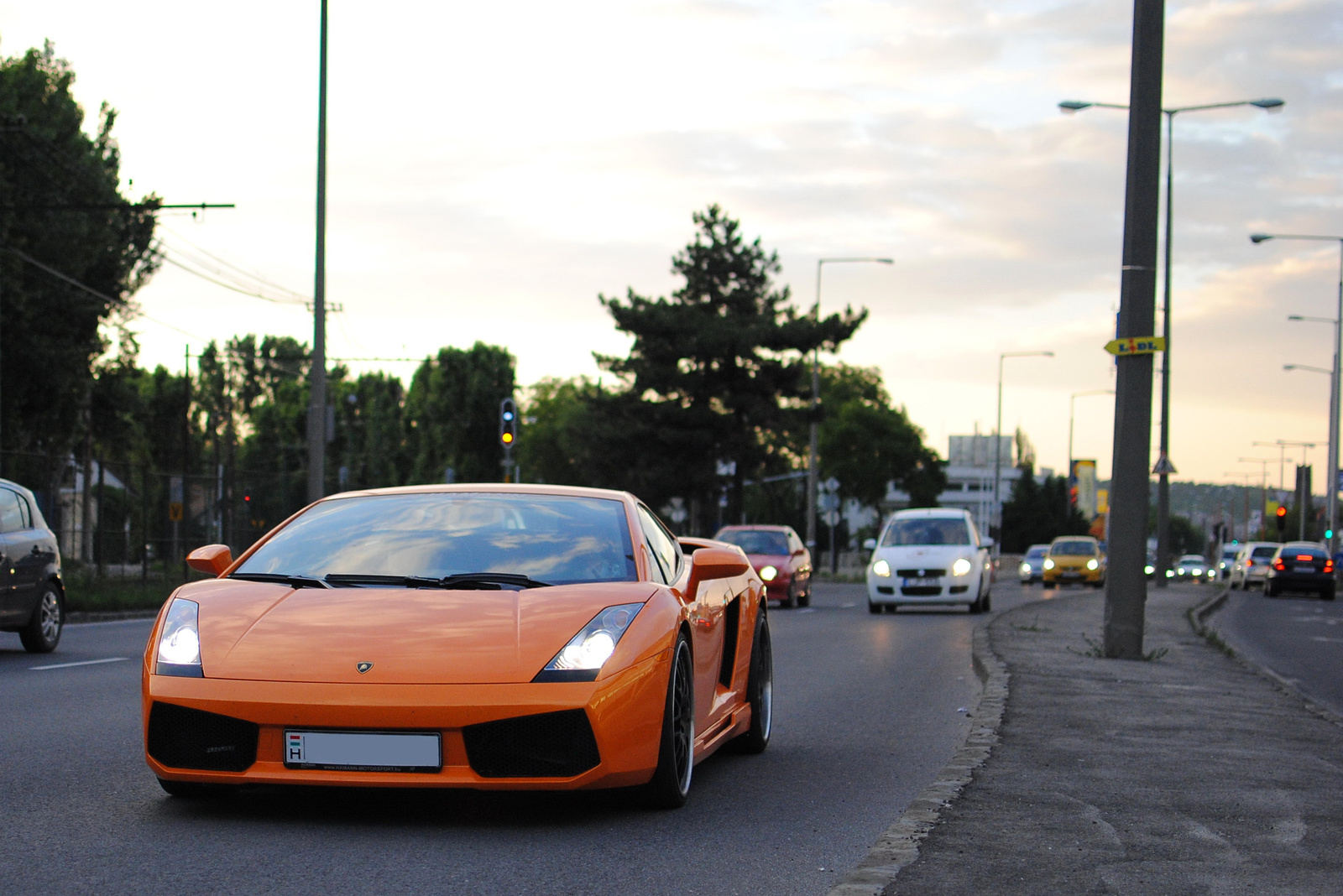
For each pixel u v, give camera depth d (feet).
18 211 128.57
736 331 169.37
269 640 17.40
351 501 22.07
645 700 17.66
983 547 84.64
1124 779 22.11
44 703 31.37
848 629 65.41
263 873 15.06
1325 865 16.29
